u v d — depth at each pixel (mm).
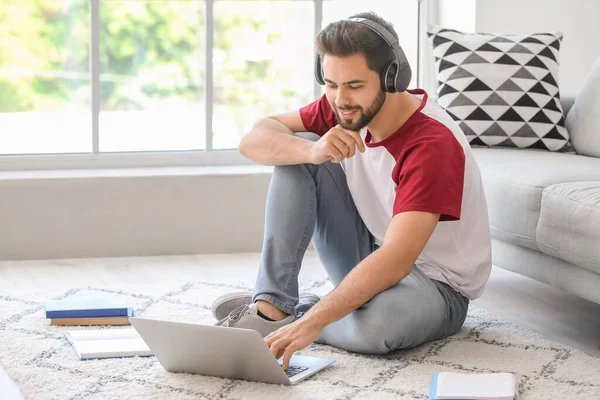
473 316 2904
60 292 3160
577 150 3543
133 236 3908
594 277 2658
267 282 2484
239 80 4320
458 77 3613
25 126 4051
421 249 2264
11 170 3969
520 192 2926
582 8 4426
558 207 2730
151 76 4195
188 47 4227
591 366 2432
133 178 3871
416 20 4512
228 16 4262
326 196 2553
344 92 2248
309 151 2412
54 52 4055
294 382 2266
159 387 2258
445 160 2287
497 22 4289
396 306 2402
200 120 4281
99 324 2783
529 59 3627
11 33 3998
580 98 3609
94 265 3723
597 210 2580
